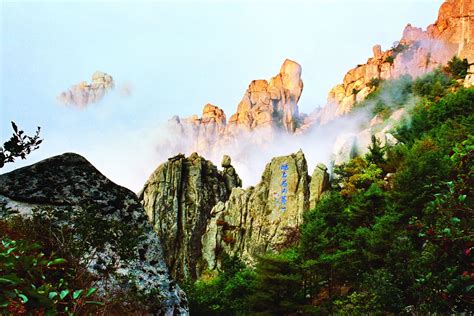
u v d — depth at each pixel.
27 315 4.38
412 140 58.03
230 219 62.94
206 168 71.62
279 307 31.75
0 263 4.21
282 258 32.53
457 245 7.93
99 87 163.25
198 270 59.97
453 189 8.21
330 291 32.91
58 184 9.87
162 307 9.09
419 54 114.88
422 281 9.63
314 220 37.66
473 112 54.34
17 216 8.91
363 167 55.28
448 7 121.75
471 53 99.25
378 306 24.08
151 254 9.80
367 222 36.91
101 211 9.78
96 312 7.75
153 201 65.50
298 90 144.50
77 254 8.41
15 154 8.24
